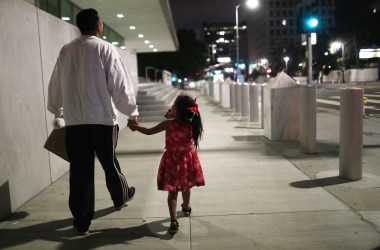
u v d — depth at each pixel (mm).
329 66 70188
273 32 148750
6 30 4461
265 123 9547
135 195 5180
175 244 3689
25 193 4871
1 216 4312
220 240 3744
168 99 18109
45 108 5594
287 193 5066
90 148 3971
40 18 5539
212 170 6367
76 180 3918
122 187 4441
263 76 103562
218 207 4629
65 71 3873
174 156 4020
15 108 4629
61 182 5844
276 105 8836
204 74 92562
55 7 11445
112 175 4328
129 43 29562
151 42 29016
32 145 5098
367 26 60469
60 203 4887
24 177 4848
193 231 3967
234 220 4219
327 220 4145
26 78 4957
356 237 3725
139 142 9281
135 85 16172
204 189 5344
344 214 4297
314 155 7301
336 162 6699
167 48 34812
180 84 74500
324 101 21984
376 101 20391
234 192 5180
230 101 18359
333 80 67375
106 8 15195
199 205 4719
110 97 3951
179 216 4379
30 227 4148
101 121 3896
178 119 4012
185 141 4039
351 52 70562
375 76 57938
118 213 4523
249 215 4348
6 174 4410
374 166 6477
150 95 16203
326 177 5723
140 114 14477
